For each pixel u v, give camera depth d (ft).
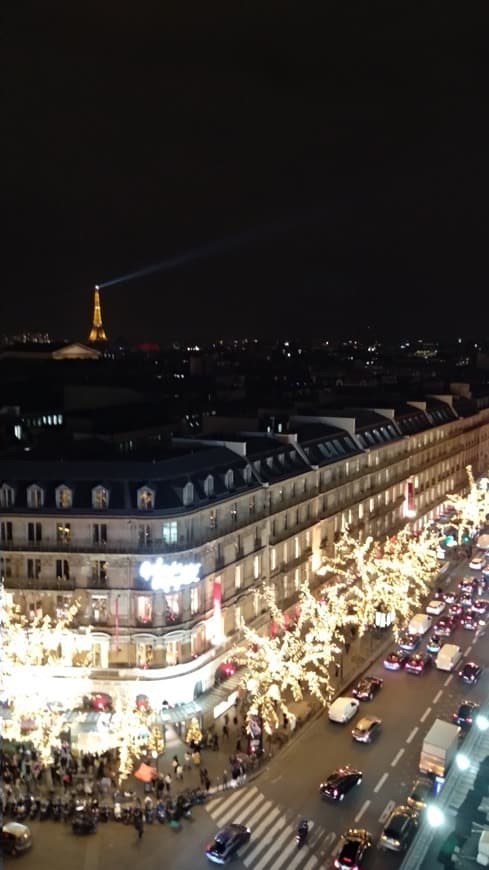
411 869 163.73
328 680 302.45
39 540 266.16
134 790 231.91
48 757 233.55
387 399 572.51
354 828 215.31
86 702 265.75
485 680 308.60
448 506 550.77
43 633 261.44
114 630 263.49
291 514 334.85
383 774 241.96
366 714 280.31
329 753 254.06
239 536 297.33
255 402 573.33
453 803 186.91
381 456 440.04
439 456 540.52
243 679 282.97
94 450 329.31
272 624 316.81
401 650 337.31
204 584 276.82
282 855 204.95
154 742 251.39
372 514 419.74
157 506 263.08
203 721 267.59
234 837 205.16
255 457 320.09
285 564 330.13
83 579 264.72
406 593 382.22
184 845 208.95
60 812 220.02
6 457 300.40
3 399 542.57
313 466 352.69
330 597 334.24
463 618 370.32
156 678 262.26
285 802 227.81
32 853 205.05
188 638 268.62
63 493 265.54
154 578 258.98
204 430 407.03
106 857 203.72
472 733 230.68
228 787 234.79
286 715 274.36
